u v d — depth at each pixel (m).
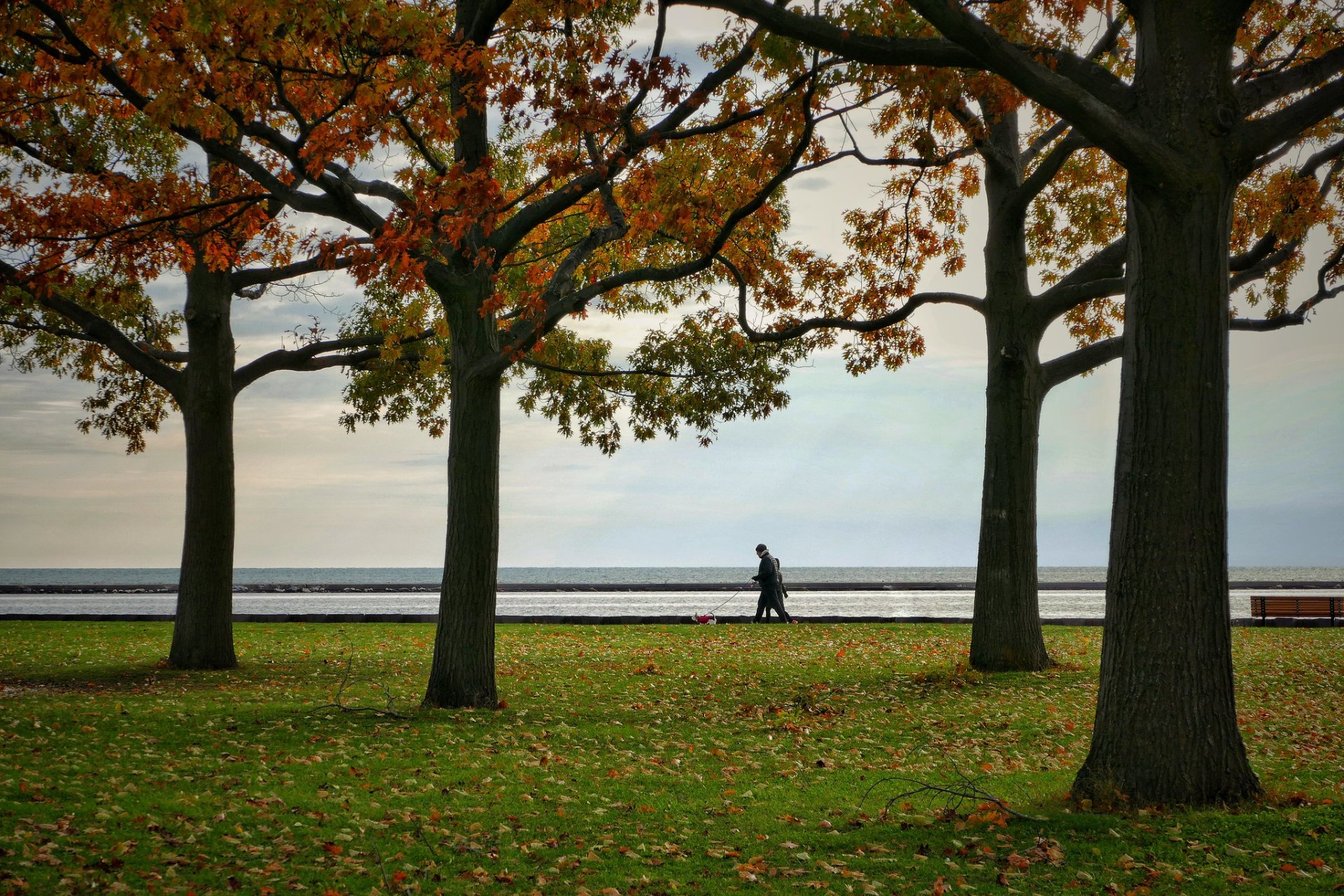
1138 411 7.56
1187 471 7.37
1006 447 15.23
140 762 8.69
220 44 9.66
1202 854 6.21
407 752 9.40
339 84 11.02
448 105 10.76
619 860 6.40
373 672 15.49
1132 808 7.18
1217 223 7.44
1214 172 7.39
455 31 11.88
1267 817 6.78
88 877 5.69
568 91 10.43
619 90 10.52
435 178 13.09
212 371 16.02
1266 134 7.45
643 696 13.15
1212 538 7.39
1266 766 8.92
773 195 16.23
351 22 9.98
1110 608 7.70
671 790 8.27
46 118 14.33
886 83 11.42
